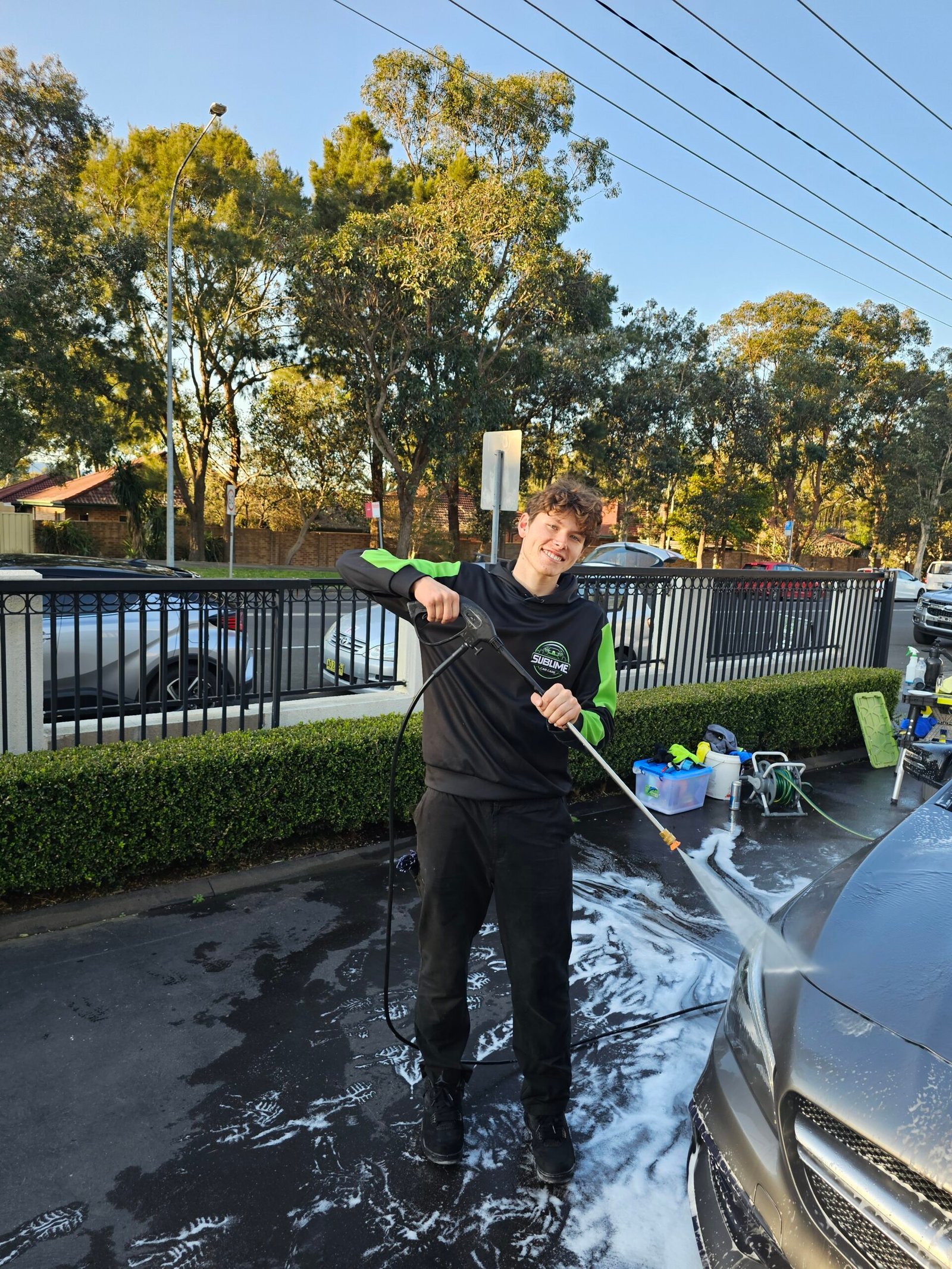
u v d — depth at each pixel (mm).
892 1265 1354
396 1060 2660
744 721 6121
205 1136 2291
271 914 3615
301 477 31359
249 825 4055
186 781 3832
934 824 2467
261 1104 2428
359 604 6047
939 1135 1373
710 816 5234
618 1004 3078
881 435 43938
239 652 4602
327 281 21422
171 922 3510
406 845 4453
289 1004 2941
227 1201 2078
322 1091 2498
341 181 27188
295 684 6590
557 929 2090
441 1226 2031
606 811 5207
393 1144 2299
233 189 25734
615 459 29828
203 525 30391
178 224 25406
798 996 1803
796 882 4285
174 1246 1940
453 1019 2188
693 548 41125
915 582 30266
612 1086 2607
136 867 3807
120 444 26375
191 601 5449
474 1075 2621
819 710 6652
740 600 6922
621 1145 2342
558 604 2137
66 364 21844
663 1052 2787
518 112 21672
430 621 2010
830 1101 1503
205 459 29766
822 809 5551
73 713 4766
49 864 3553
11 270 19828
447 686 2082
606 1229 2043
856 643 7879
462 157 22297
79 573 6348
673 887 4133
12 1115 2328
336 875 4051
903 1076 1494
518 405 27312
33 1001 2885
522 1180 2188
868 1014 1668
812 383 38219
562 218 21438
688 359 31547
